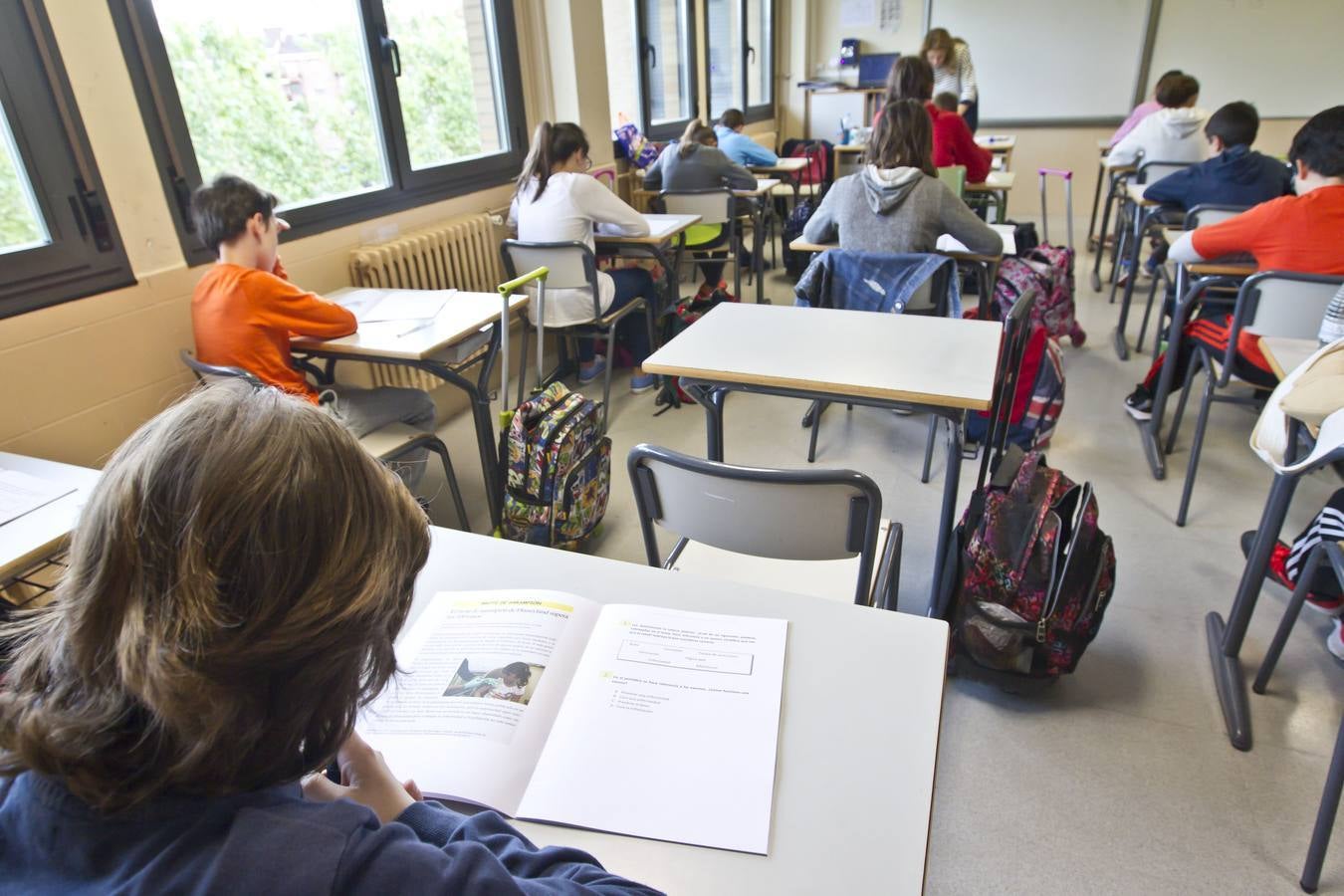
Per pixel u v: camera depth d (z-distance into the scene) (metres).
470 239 3.35
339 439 0.44
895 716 0.79
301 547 0.40
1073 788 1.51
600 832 0.69
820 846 0.67
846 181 2.71
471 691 0.82
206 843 0.40
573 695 0.82
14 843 0.41
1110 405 3.15
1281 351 1.71
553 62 3.88
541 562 1.05
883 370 1.69
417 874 0.42
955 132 3.94
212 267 2.20
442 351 2.19
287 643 0.40
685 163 4.29
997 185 4.09
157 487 0.39
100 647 0.39
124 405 2.13
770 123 7.05
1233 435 2.86
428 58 3.33
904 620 0.92
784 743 0.76
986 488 1.80
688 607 0.95
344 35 2.87
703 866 0.65
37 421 1.93
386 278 2.93
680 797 0.71
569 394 2.30
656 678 0.84
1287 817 1.43
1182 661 1.81
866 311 2.49
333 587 0.40
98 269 2.02
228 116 2.47
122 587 0.39
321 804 0.44
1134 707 1.69
